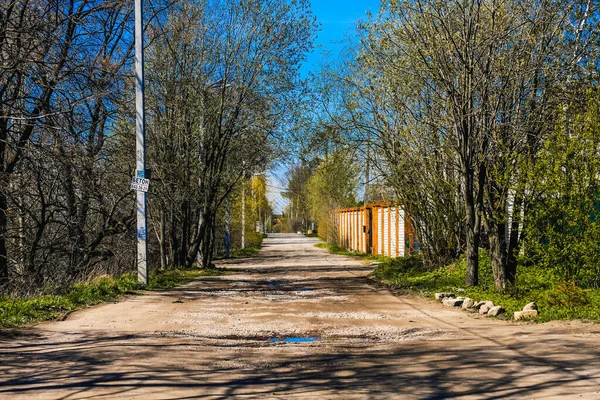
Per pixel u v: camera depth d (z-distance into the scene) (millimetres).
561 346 7598
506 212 13094
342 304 12773
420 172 16969
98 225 20625
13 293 14039
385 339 8820
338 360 7426
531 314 9898
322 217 61500
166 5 20547
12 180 15484
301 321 10469
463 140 13250
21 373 6590
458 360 7223
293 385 6254
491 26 12445
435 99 14312
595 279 11203
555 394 5660
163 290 15742
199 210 25469
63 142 15523
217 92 23625
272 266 27891
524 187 11523
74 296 12633
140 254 16141
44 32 14570
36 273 16203
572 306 10141
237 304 12789
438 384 6207
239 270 24891
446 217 17828
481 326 9594
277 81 23812
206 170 24031
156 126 21516
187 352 7801
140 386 6121
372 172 19547
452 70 13195
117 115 19719
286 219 126125
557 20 12500
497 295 12133
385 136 18156
